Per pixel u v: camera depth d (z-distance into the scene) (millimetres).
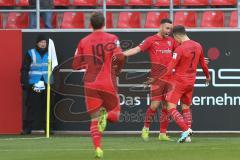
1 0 55656
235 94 47281
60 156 33250
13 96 48188
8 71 48062
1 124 48219
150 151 35344
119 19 54312
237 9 50312
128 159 31625
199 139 43219
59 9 52594
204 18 53812
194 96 47406
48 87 46219
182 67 39656
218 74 47312
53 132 48219
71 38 47750
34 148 37812
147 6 55344
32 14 52625
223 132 47562
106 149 36625
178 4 54781
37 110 47781
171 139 43312
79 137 45469
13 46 48000
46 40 46844
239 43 47250
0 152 35531
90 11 51094
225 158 31984
